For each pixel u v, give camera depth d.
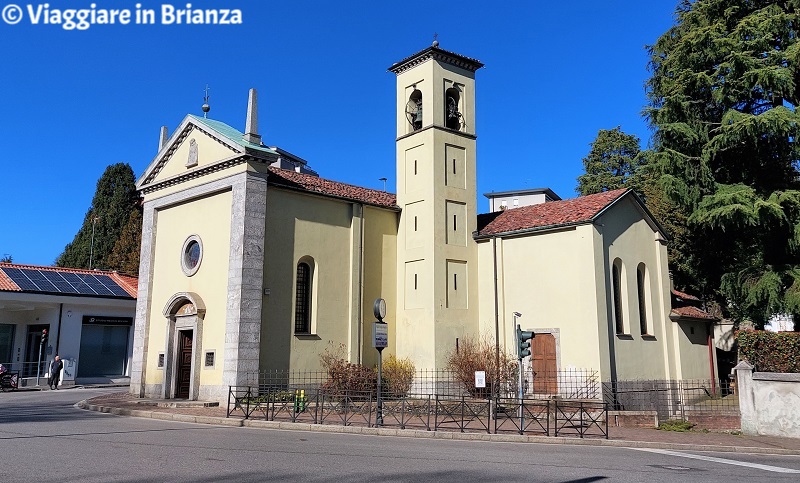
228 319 23.89
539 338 26.50
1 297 34.75
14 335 39.00
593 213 25.67
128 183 61.62
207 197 26.70
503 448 14.80
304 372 25.62
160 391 26.92
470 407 19.94
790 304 25.91
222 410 22.11
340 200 28.05
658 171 30.31
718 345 33.62
